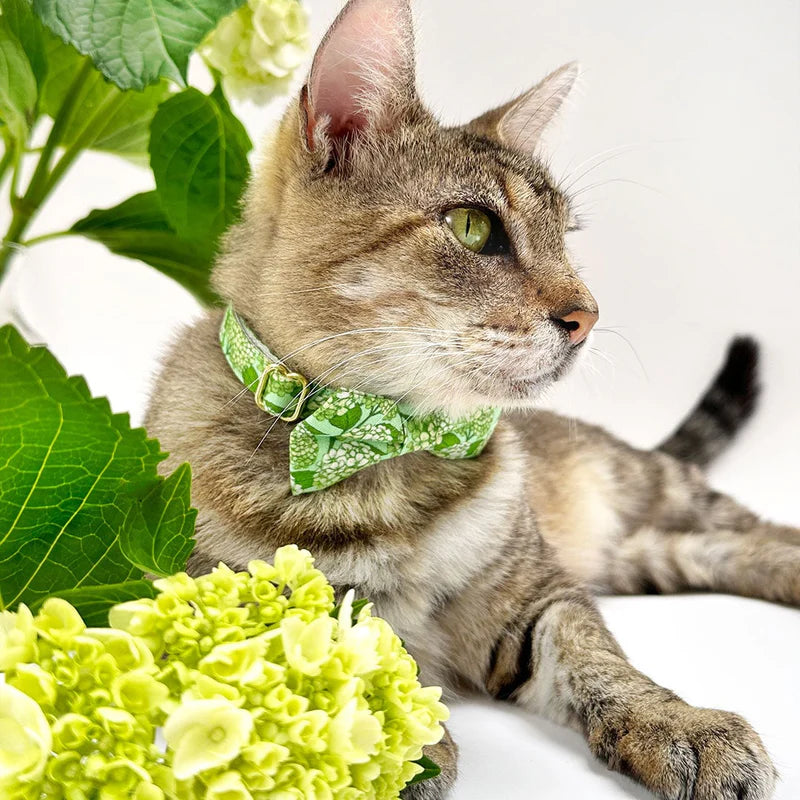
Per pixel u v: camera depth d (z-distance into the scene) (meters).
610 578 0.70
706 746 0.45
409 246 0.48
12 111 0.48
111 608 0.38
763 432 0.83
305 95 0.48
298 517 0.49
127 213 0.52
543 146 0.60
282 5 0.50
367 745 0.37
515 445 0.57
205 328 0.54
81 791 0.34
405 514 0.50
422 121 0.51
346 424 0.48
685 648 0.58
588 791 0.46
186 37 0.42
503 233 0.50
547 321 0.49
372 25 0.49
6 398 0.36
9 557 0.39
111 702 0.35
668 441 0.80
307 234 0.49
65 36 0.42
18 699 0.34
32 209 0.49
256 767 0.35
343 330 0.48
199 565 0.49
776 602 0.66
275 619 0.38
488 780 0.46
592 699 0.49
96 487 0.39
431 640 0.52
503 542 0.53
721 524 0.73
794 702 0.53
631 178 0.82
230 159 0.52
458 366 0.48
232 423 0.50
